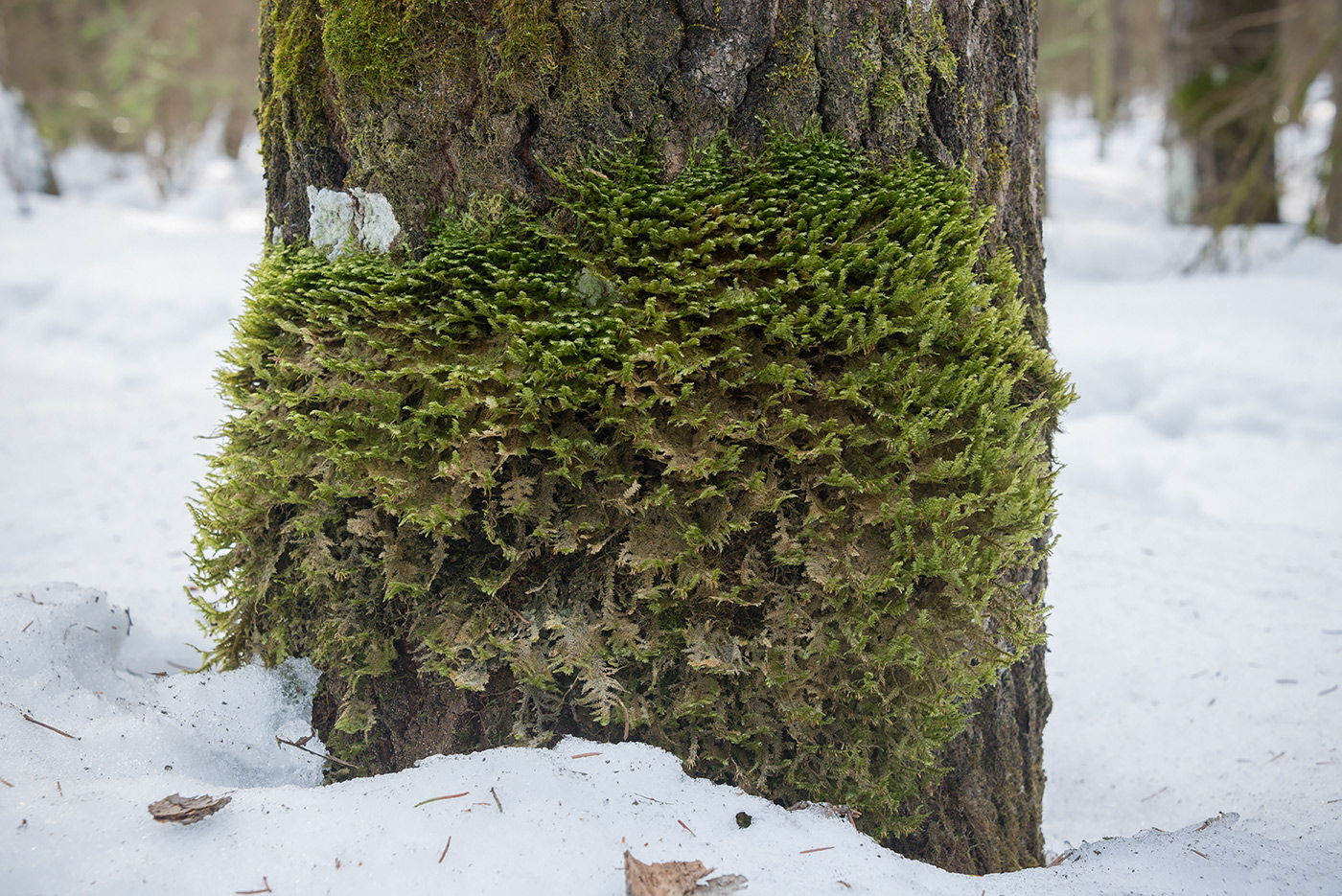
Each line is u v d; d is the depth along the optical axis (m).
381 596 1.64
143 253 9.60
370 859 1.26
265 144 1.81
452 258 1.52
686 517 1.50
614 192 1.47
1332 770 2.10
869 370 1.48
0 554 3.49
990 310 1.55
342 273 1.59
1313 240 9.99
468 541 1.59
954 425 1.55
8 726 1.49
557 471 1.45
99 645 1.85
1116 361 6.41
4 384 5.96
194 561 1.72
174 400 5.85
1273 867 1.47
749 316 1.43
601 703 1.46
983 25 1.69
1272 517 4.43
